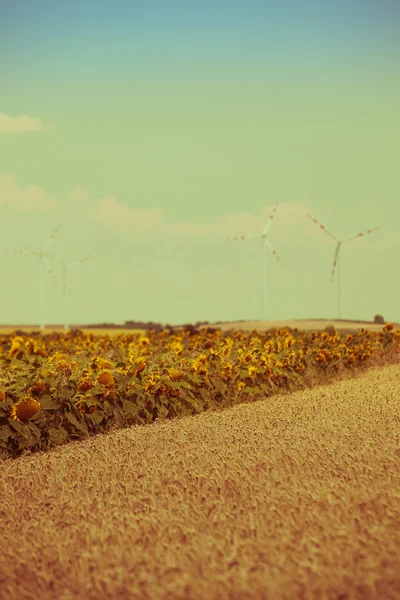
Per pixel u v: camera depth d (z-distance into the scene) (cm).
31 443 1844
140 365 2255
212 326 8638
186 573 873
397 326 8262
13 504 1288
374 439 1581
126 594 859
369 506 1080
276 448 1504
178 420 2102
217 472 1311
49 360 2505
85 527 1083
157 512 1142
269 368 2709
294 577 858
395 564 879
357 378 3033
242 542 962
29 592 903
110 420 2081
